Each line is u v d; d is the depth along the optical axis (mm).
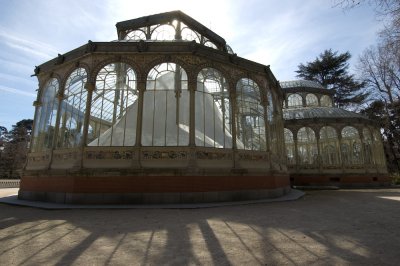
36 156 17984
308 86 39938
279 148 22375
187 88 16531
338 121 32375
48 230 8273
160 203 14312
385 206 13742
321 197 18875
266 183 17375
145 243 6707
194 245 6516
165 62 16594
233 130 17078
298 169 32875
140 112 15727
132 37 23266
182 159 15242
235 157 16594
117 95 17531
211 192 15078
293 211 11922
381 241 6797
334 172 31766
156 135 16406
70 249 6219
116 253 5902
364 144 32656
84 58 17203
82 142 15352
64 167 15758
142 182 14539
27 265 5133
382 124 42875
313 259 5426
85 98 16953
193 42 16562
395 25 9820
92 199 14234
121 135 16312
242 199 16016
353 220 9750
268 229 8242
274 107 21625
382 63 34688
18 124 74375
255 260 5395
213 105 17734
